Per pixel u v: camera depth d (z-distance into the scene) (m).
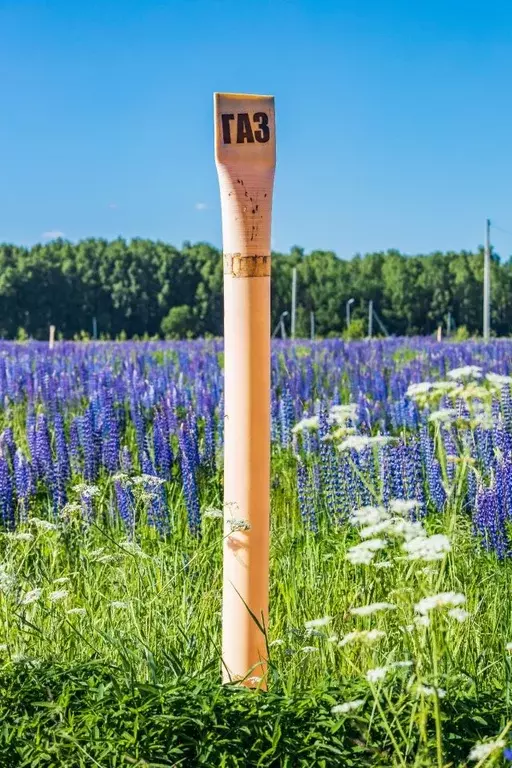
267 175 5.24
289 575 7.18
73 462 11.05
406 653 5.25
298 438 11.92
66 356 22.66
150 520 8.73
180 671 5.45
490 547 7.75
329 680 5.12
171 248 102.56
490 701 4.97
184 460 9.02
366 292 101.00
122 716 4.72
